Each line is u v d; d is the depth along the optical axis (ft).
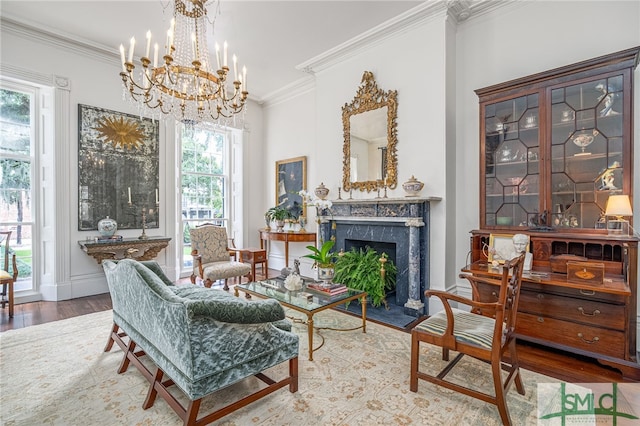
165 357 5.56
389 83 12.28
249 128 19.57
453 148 11.33
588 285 7.15
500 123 9.79
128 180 14.53
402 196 11.92
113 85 14.11
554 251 8.62
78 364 7.57
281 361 6.18
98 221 13.66
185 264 17.34
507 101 9.59
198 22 11.34
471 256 9.96
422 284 11.27
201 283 16.15
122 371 7.19
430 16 11.00
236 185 19.52
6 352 8.17
